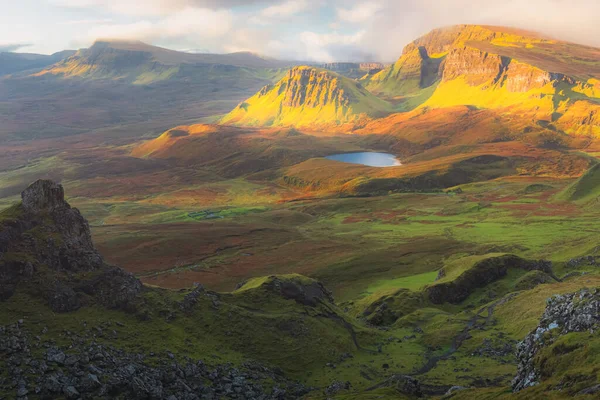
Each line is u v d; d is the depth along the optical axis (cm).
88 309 11594
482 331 15550
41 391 8256
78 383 8675
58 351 9506
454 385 11350
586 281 18112
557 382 7275
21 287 11206
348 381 11862
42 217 12888
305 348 13450
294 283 16700
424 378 12069
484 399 8756
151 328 11875
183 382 10038
